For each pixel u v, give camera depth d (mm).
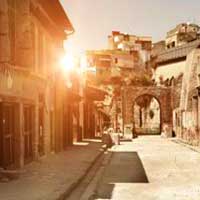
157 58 62781
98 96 41625
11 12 13359
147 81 70812
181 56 56000
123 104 51344
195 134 33750
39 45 18875
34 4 15859
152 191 12109
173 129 48500
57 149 23219
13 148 14641
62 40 25219
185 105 41844
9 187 11406
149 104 62688
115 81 73438
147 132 56688
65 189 11109
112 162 20594
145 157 23453
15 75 14141
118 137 35031
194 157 23438
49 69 21094
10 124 14266
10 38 13250
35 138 17609
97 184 13344
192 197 11125
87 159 19438
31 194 10328
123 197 11156
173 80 56688
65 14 20453
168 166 18812
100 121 53906
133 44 91812
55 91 23094
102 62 82312
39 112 19016
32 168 15789
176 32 73312
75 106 32906
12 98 13828
